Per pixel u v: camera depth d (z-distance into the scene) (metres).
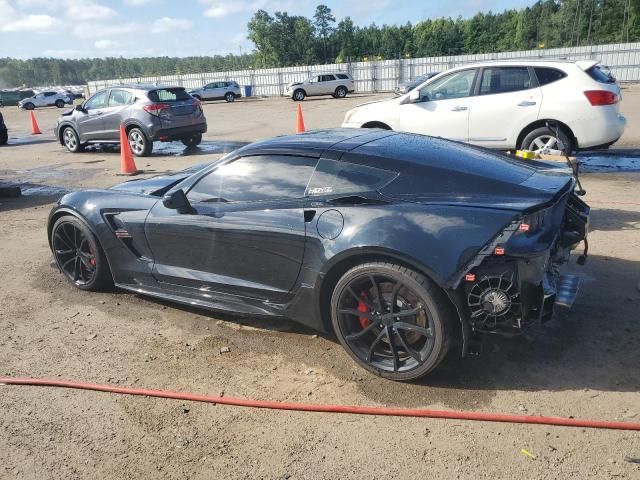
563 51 39.53
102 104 13.24
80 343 3.78
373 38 98.56
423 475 2.44
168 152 13.40
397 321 3.07
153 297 4.49
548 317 2.98
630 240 5.29
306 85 34.34
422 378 3.15
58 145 16.00
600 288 4.23
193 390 3.18
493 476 2.41
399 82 44.41
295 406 2.97
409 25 100.56
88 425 2.90
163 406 3.04
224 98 39.41
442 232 2.87
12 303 4.47
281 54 88.38
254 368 3.39
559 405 2.88
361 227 3.06
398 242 2.91
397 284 2.99
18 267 5.32
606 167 9.05
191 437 2.78
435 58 43.16
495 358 3.35
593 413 2.80
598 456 2.51
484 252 2.78
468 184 3.12
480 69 8.18
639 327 3.63
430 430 2.75
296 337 3.76
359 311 3.16
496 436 2.68
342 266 3.19
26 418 2.97
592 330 3.62
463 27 98.38
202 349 3.65
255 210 3.53
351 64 45.47
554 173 3.52
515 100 7.93
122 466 2.58
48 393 3.20
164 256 4.04
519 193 3.05
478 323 2.88
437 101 8.42
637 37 70.44
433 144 3.70
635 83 34.84
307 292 3.37
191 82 52.53
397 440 2.68
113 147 14.69
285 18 87.12
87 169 11.34
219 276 3.79
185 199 3.76
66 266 4.72
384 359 3.21
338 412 2.92
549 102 7.74
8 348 3.73
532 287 2.86
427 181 3.16
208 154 12.80
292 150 3.54
